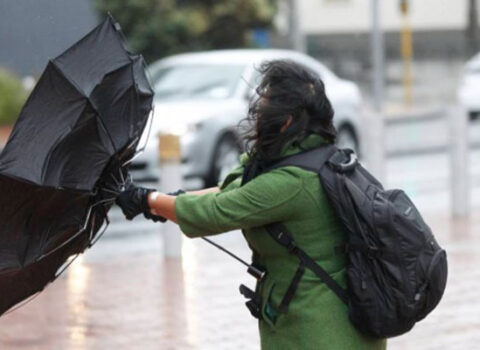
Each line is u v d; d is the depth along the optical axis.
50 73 7.76
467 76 57.00
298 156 8.03
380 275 7.86
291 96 7.96
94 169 7.77
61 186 7.56
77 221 7.82
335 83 37.88
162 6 61.06
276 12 68.44
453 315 16.41
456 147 26.41
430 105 65.69
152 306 17.25
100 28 8.18
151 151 29.56
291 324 8.07
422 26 100.06
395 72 91.38
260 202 7.91
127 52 8.25
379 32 48.50
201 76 33.53
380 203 7.88
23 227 7.73
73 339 15.28
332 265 8.03
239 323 16.11
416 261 7.87
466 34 97.12
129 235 25.17
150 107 8.35
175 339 15.22
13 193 7.52
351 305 7.96
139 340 15.17
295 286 8.03
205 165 30.78
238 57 34.38
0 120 48.97
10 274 7.90
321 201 7.96
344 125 37.62
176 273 19.95
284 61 8.16
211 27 63.81
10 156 7.53
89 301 17.66
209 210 7.97
